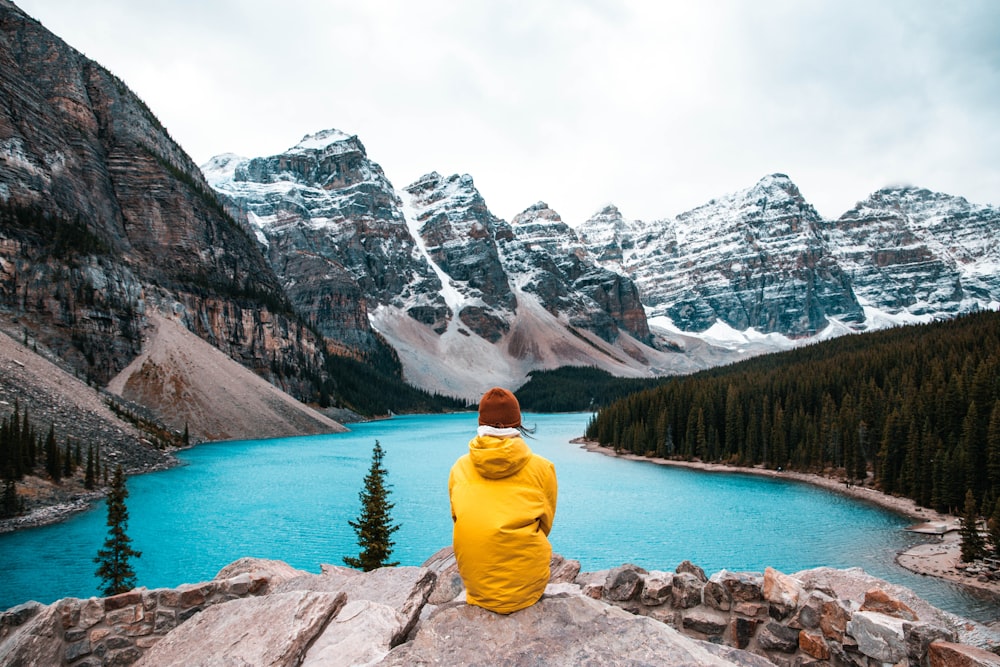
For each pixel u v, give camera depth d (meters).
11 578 37.62
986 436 62.94
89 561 41.00
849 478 82.56
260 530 53.34
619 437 125.25
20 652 8.18
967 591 37.94
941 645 6.47
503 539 5.12
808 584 9.79
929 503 66.06
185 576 40.66
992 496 58.41
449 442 138.38
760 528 57.75
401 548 49.75
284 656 7.34
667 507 67.62
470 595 5.46
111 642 9.13
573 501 71.38
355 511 61.09
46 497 54.12
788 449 96.06
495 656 5.06
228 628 8.08
